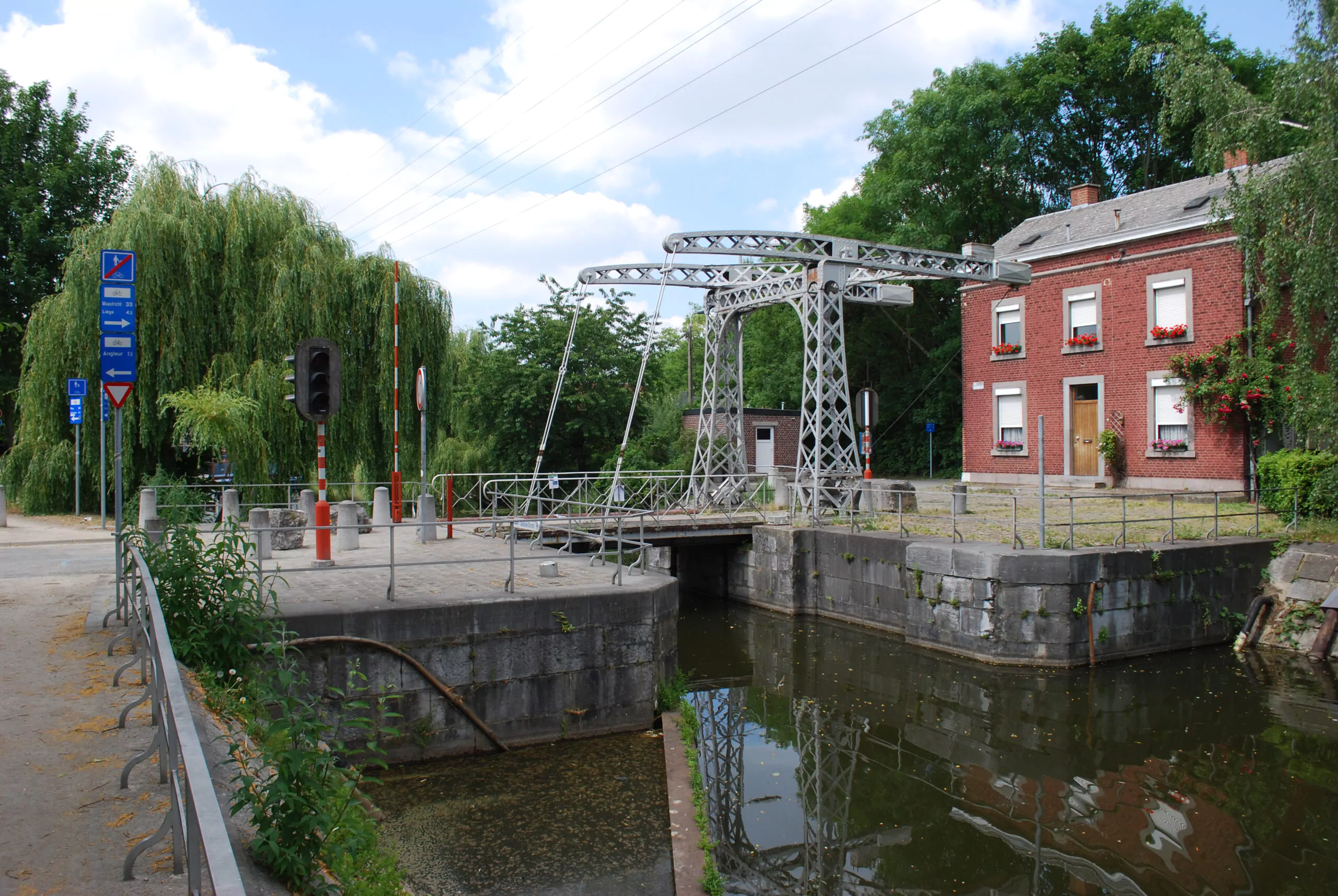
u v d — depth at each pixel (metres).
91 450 19.25
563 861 6.93
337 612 8.73
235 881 1.81
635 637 10.18
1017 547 13.73
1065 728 10.59
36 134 28.58
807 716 11.29
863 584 16.02
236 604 7.14
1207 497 19.95
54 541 14.45
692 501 20.67
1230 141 14.97
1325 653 13.20
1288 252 14.39
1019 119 31.78
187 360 18.77
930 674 12.88
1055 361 24.11
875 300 21.36
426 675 8.99
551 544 15.88
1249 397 19.45
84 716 5.32
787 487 20.75
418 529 16.11
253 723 5.94
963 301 26.80
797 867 7.27
